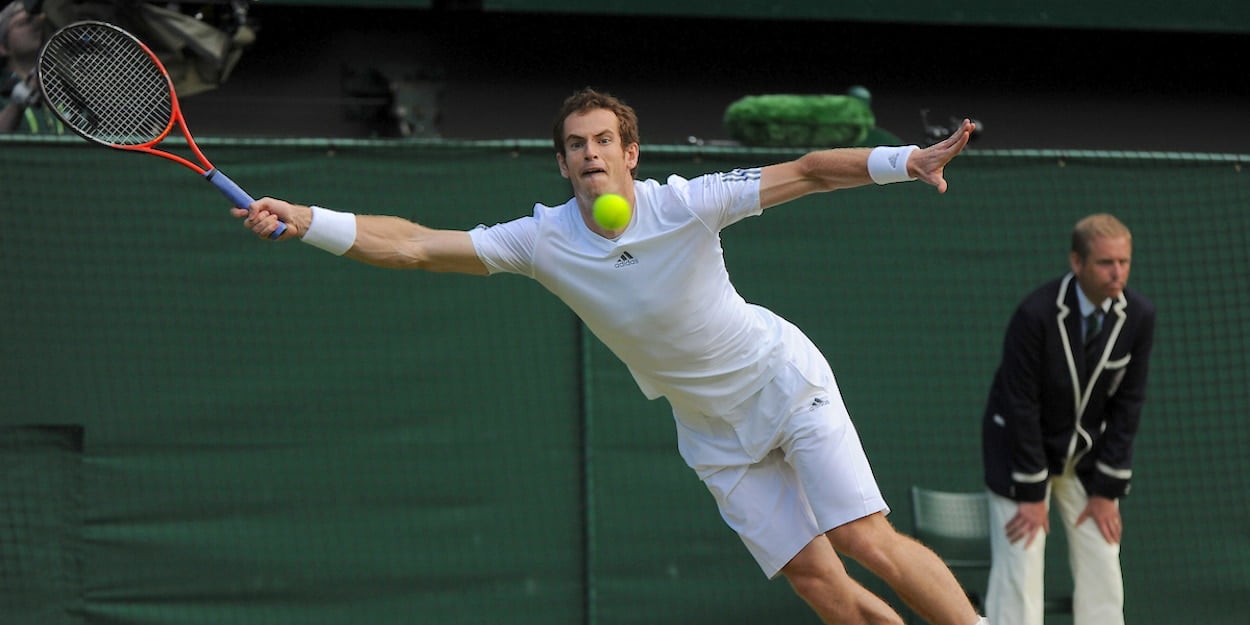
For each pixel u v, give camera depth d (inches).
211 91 1119.6
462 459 924.6
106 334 895.7
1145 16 1190.3
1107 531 865.5
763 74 1230.9
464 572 920.3
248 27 1014.4
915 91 1256.2
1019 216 981.2
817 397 650.2
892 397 965.8
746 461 665.0
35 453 887.7
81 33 693.9
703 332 625.6
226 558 900.6
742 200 599.8
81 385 892.6
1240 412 989.8
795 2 1139.9
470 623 919.0
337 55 1146.7
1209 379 988.6
